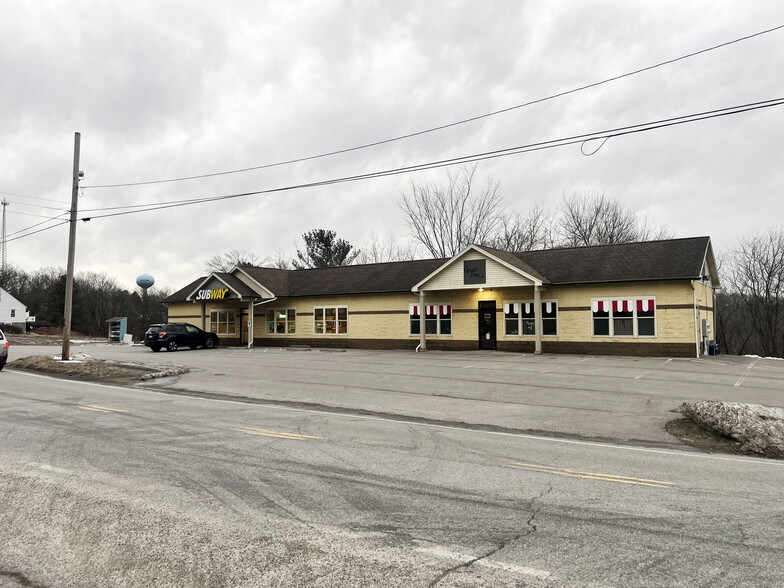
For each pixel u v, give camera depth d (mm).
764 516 5113
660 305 24078
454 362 22500
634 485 6148
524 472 6660
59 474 6168
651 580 3762
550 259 28547
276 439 8375
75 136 22250
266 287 34094
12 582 3842
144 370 18625
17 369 21172
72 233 22266
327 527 4691
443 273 27781
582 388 15039
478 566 3945
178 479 6102
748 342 46719
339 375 18203
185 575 3814
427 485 6020
